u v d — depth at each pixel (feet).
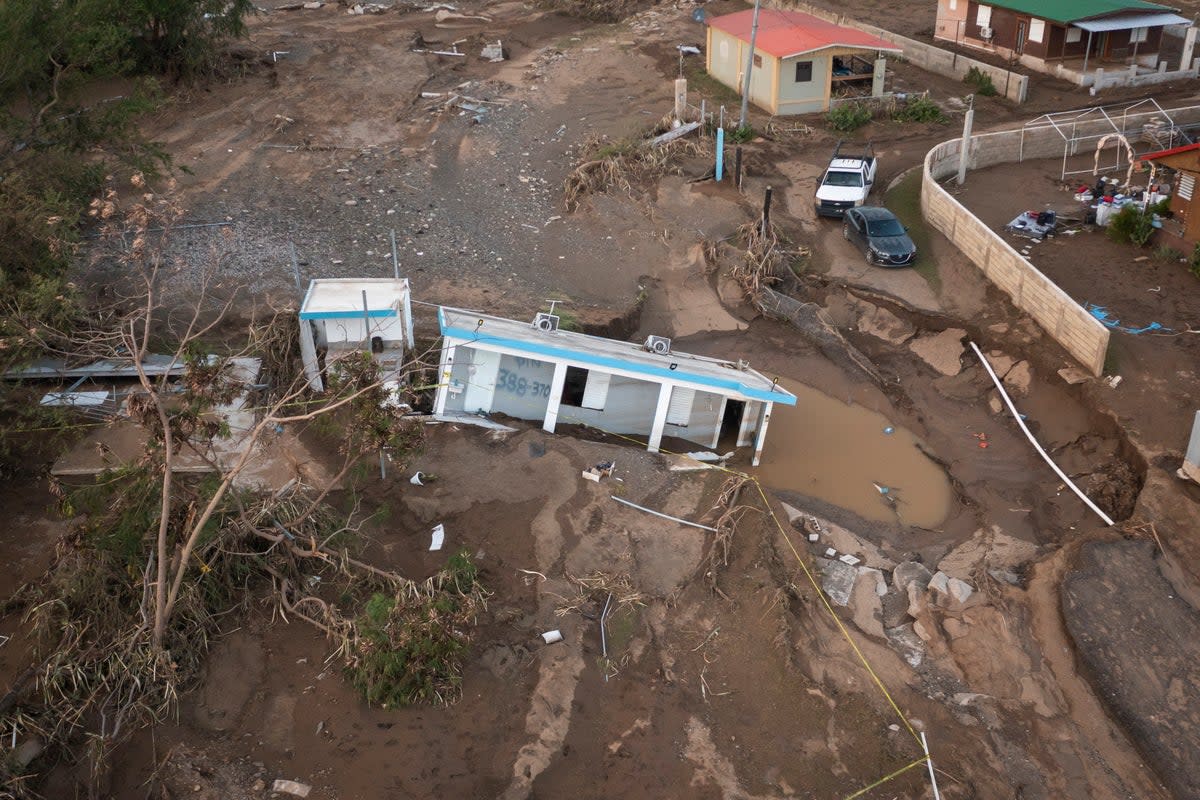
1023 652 49.73
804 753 43.21
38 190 72.59
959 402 72.08
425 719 43.57
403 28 147.54
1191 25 127.03
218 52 123.95
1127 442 63.00
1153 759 43.73
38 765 39.83
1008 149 106.22
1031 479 64.23
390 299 65.62
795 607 50.83
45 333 56.13
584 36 147.02
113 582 45.34
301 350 63.57
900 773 42.34
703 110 110.22
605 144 106.22
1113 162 105.91
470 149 107.96
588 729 43.83
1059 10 129.39
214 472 51.06
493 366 63.10
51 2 73.26
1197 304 76.74
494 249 87.81
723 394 63.52
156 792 39.65
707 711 44.96
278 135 108.68
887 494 63.41
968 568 56.49
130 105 80.02
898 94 123.03
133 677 42.37
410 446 46.75
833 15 153.48
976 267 83.71
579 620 48.88
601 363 62.69
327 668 45.34
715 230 90.63
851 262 86.89
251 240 84.58
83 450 56.39
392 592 48.32
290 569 48.83
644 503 56.54
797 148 108.99
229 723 42.80
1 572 48.44
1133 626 50.42
